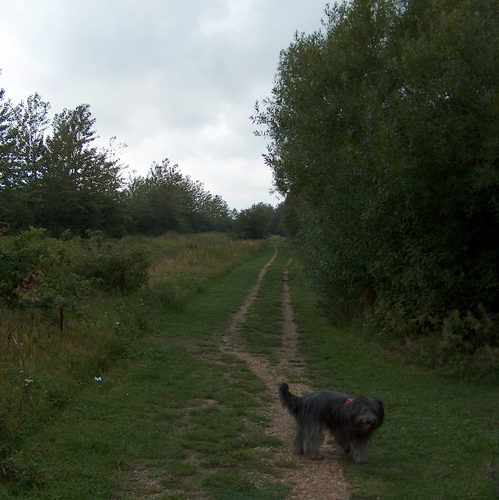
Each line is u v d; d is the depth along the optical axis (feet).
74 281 43.37
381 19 40.73
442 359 33.60
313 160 43.34
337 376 33.01
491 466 19.01
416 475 18.72
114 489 16.94
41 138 136.36
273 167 47.50
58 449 19.56
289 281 88.48
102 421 23.07
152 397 26.94
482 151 29.01
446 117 30.14
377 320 42.68
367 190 34.53
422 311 36.70
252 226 243.19
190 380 30.60
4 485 16.42
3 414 19.95
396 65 33.65
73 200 142.72
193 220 250.57
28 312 34.83
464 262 34.24
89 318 37.47
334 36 43.98
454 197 30.96
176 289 61.31
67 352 30.19
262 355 38.58
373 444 21.66
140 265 56.65
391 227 35.60
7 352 28.19
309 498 16.99
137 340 38.52
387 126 31.71
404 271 36.78
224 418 24.36
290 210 129.08
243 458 19.93
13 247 35.35
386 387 30.25
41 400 23.21
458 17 31.14
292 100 45.57
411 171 30.48
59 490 16.35
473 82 30.09
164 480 17.84
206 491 17.20
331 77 41.47
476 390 29.45
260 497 16.88
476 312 34.45
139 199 195.31
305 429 20.27
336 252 45.21
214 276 83.92
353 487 17.80
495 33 32.14
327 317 52.24
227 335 45.16
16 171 123.65
